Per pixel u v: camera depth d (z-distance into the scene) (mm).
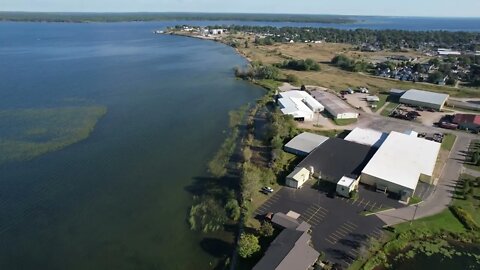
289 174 62375
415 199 57969
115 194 60375
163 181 64562
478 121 88500
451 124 90188
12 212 55219
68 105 104375
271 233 48281
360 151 70188
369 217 53594
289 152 74375
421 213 54625
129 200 58781
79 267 44906
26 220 53500
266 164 69562
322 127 89625
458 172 67312
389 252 46969
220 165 70125
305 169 63344
